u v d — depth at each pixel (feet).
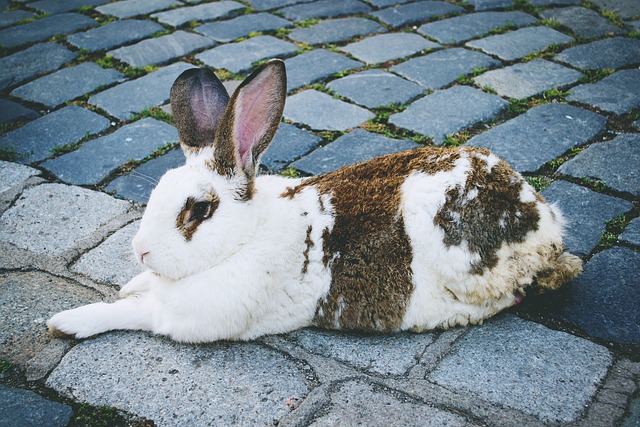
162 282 3.36
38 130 4.65
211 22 5.91
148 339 3.43
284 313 3.39
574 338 3.34
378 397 3.14
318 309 3.39
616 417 3.05
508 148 4.35
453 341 3.35
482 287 3.30
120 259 3.81
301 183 3.51
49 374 3.29
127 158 4.42
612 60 5.16
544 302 3.50
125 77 5.12
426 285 3.32
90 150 4.49
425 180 3.30
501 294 3.34
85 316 3.42
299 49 5.37
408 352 3.32
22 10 6.30
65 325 3.41
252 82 3.20
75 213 4.07
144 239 3.21
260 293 3.32
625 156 4.25
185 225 3.22
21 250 3.87
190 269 3.27
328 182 3.45
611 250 3.71
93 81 5.08
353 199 3.36
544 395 3.13
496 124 4.59
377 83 4.96
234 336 3.39
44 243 3.90
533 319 3.44
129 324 3.45
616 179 4.10
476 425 3.04
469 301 3.35
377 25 5.81
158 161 4.40
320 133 4.56
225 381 3.23
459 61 5.17
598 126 4.51
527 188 3.34
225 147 3.25
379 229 3.30
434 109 4.69
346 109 4.73
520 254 3.31
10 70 5.21
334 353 3.34
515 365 3.24
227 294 3.30
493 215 3.26
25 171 4.34
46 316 3.54
